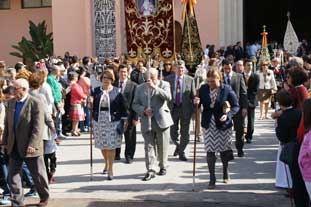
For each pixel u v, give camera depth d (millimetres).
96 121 12539
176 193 11453
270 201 10734
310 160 7723
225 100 11438
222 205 10555
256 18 42219
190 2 14281
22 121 10094
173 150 15836
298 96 9500
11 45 43938
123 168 13867
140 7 14266
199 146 16359
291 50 30391
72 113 19156
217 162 14180
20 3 43594
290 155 8508
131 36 14477
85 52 36844
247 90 16188
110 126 12492
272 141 17000
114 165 14234
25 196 11320
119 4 32875
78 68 20781
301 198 8484
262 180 12352
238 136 14766
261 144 16547
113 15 16469
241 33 33844
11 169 10250
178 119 14711
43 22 38906
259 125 20172
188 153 15398
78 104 19188
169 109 13898
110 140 12500
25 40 38688
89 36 35812
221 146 11648
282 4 42156
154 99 12586
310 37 42344
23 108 10125
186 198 11070
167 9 14094
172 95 14422
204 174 13008
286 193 11102
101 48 16641
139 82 16047
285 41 30688
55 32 37312
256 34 42312
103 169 13797
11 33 43938
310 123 7832
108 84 12516
